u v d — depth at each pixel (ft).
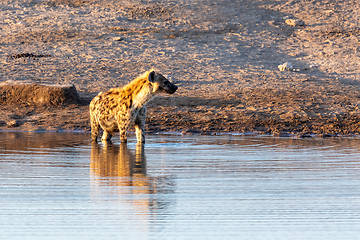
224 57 239.50
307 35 287.69
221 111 149.89
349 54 254.06
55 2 324.39
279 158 79.41
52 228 42.22
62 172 65.46
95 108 104.88
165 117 142.61
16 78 186.29
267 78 204.13
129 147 93.81
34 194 53.11
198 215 46.06
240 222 44.21
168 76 193.36
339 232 41.83
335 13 323.57
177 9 316.19
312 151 88.33
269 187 57.21
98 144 98.94
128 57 230.07
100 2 327.88
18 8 310.45
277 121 138.41
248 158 79.15
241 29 289.33
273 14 320.70
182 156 81.15
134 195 52.90
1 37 256.52
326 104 160.66
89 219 44.75
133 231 41.60
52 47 243.81
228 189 56.18
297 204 49.93
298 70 224.33
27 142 100.42
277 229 42.45
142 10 312.09
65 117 142.51
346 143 102.32
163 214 46.32
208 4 328.08
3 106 152.35
